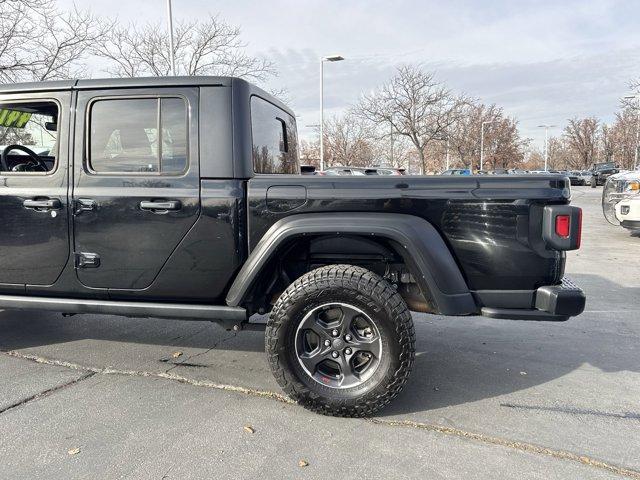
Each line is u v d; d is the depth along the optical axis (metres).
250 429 2.78
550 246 2.74
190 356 3.93
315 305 2.84
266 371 3.63
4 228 3.32
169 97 3.09
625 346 4.20
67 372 3.60
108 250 3.18
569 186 2.82
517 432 2.77
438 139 30.69
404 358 2.77
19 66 11.29
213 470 2.40
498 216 2.81
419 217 2.87
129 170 3.17
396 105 29.67
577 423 2.88
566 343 4.29
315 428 2.80
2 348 4.10
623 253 8.81
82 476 2.35
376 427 2.82
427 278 2.80
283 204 2.95
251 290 3.07
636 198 9.29
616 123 58.50
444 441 2.67
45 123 3.66
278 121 3.87
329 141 35.06
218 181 3.03
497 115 48.28
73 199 3.18
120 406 3.06
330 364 2.96
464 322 4.92
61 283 3.31
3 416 2.93
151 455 2.53
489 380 3.50
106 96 3.16
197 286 3.14
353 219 2.84
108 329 4.61
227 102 3.03
